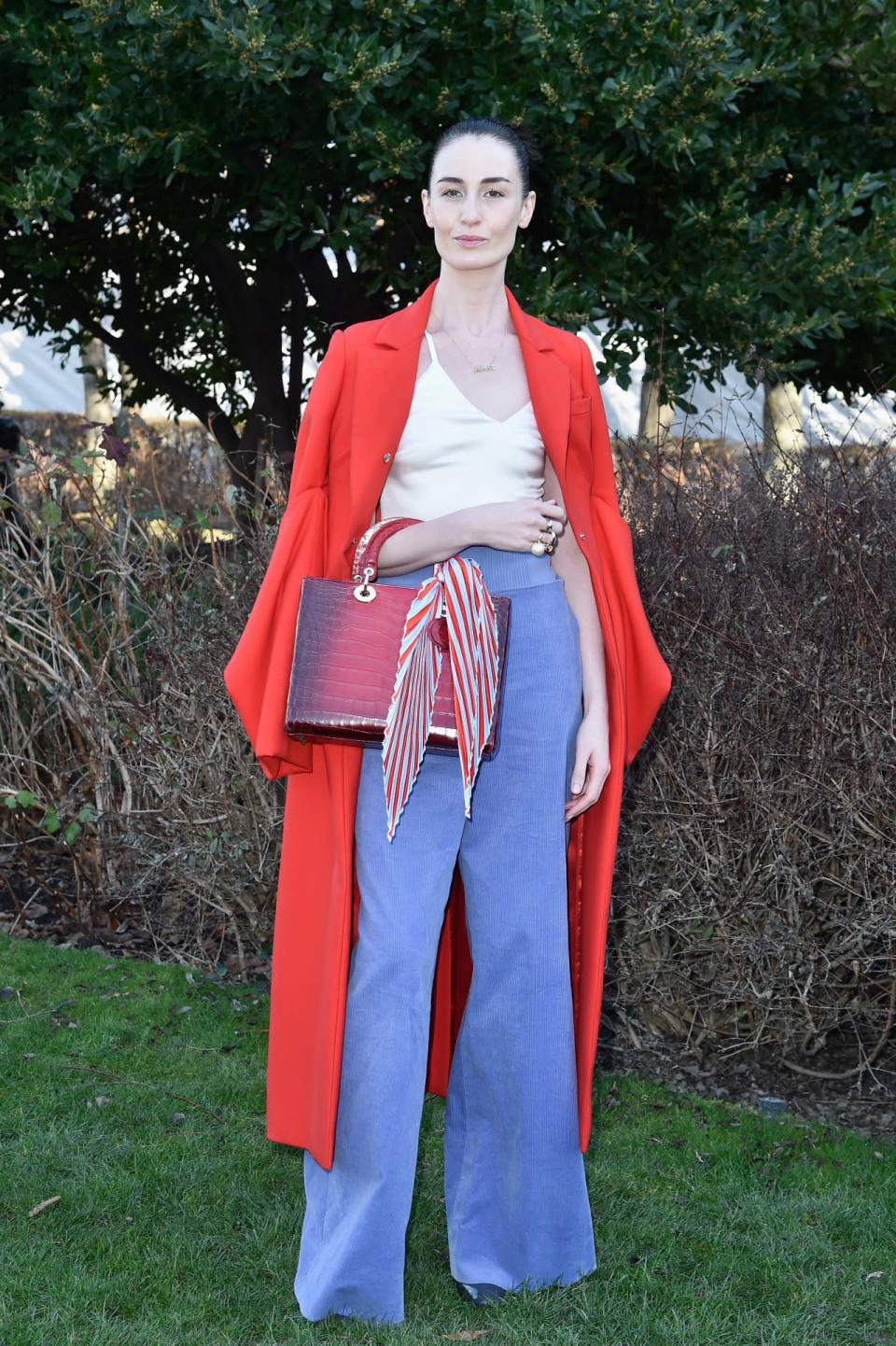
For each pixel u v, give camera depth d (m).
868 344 7.32
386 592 2.24
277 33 5.10
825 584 3.45
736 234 5.93
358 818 2.32
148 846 4.33
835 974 3.59
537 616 2.31
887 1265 2.60
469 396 2.33
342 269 8.04
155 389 9.91
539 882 2.32
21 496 4.83
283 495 4.28
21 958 4.21
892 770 3.37
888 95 6.11
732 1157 3.05
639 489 4.05
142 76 5.40
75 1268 2.47
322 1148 2.33
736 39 5.67
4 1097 3.23
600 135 5.77
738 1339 2.33
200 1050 3.57
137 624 4.61
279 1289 2.44
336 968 2.29
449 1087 2.53
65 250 8.21
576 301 5.72
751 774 3.49
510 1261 2.45
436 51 5.54
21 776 4.59
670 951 3.71
